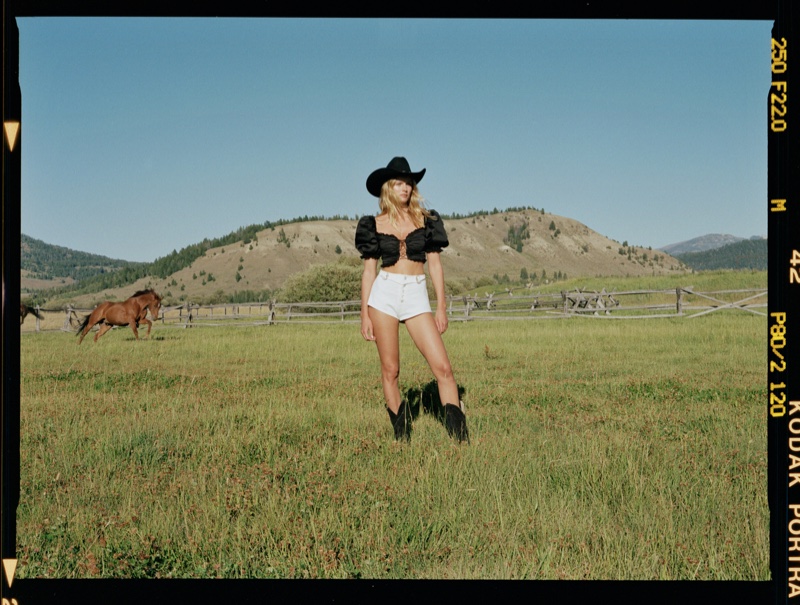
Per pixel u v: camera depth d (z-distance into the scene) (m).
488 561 2.87
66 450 4.88
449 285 62.06
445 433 5.12
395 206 5.03
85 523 3.26
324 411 6.39
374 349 14.98
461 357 12.81
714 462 4.27
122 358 13.86
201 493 3.70
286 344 16.62
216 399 7.41
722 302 24.03
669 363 11.48
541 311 28.44
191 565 2.89
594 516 3.32
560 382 8.85
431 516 3.29
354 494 3.58
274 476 3.97
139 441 5.16
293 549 2.90
